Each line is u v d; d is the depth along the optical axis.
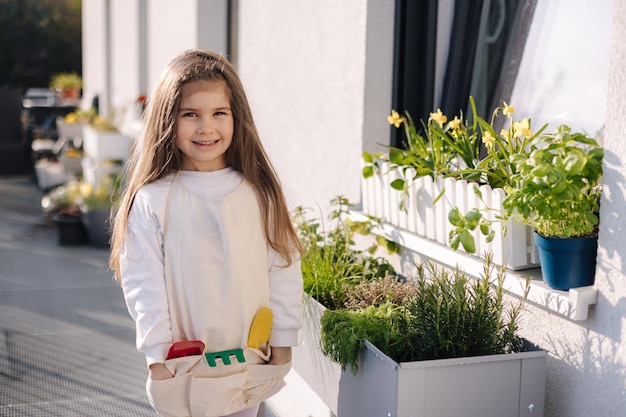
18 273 5.43
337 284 2.93
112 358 3.76
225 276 2.12
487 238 2.30
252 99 4.87
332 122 3.69
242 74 5.07
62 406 3.15
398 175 3.02
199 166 2.20
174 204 2.10
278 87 4.41
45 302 4.71
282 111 4.35
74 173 8.81
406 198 2.94
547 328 2.28
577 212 2.08
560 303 2.11
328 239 3.53
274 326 2.26
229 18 5.84
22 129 10.63
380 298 2.72
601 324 2.07
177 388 2.07
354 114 3.45
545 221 2.16
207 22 5.84
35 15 18.66
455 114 3.31
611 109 2.02
